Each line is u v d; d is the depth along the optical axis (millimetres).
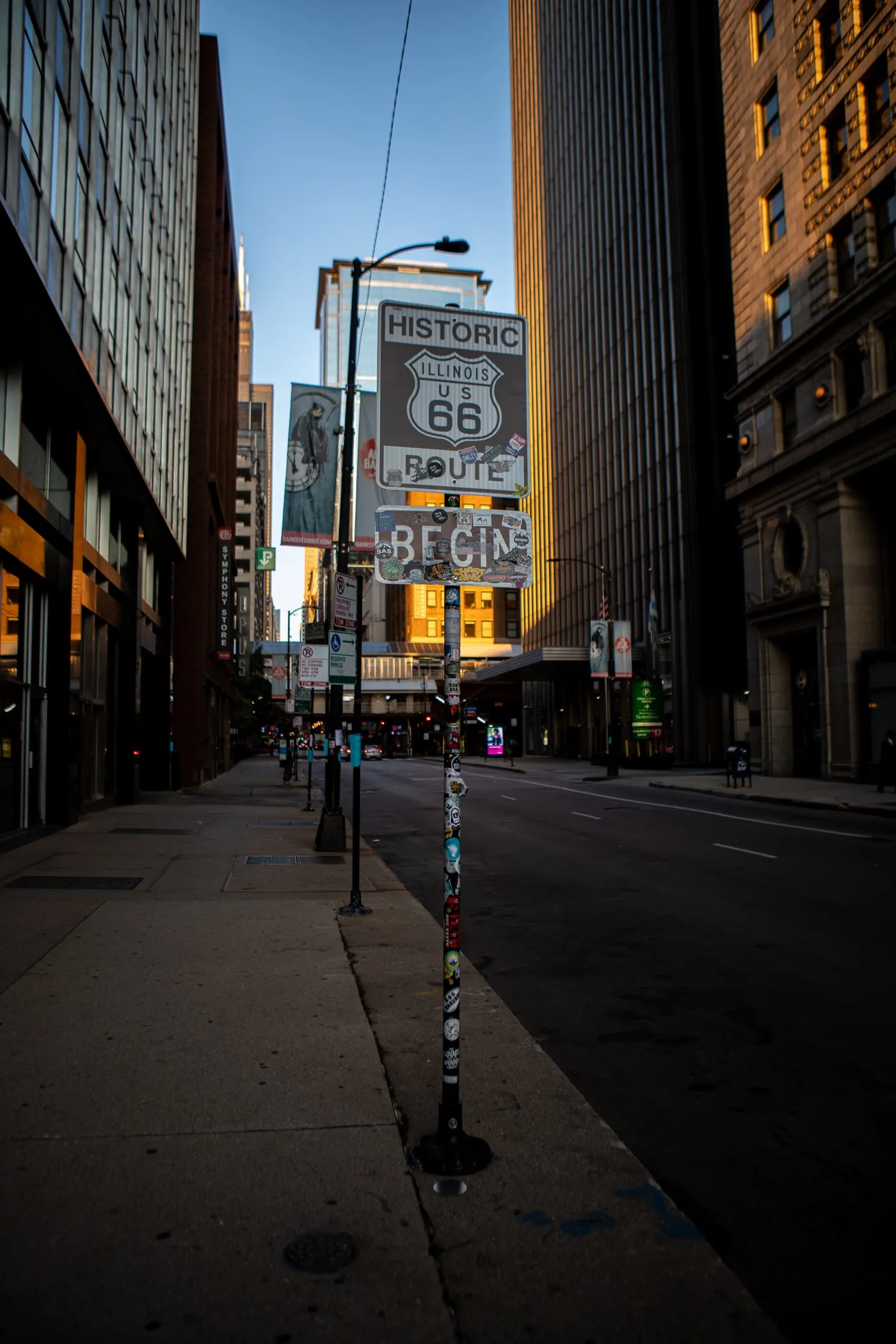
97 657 21281
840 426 27391
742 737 46844
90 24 16547
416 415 4918
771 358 31109
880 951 7461
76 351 15000
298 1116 4137
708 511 48406
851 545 27781
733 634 47469
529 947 7871
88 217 16453
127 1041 5086
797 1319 2816
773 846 14117
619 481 57344
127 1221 3215
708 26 50938
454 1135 3777
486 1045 5234
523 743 78562
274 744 94250
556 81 70688
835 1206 3518
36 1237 3100
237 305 52938
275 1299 2795
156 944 7480
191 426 34625
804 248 29750
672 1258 3076
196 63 33625
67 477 16938
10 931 7871
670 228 50625
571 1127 4125
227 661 43906
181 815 20719
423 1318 2721
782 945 7762
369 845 15516
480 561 4828
